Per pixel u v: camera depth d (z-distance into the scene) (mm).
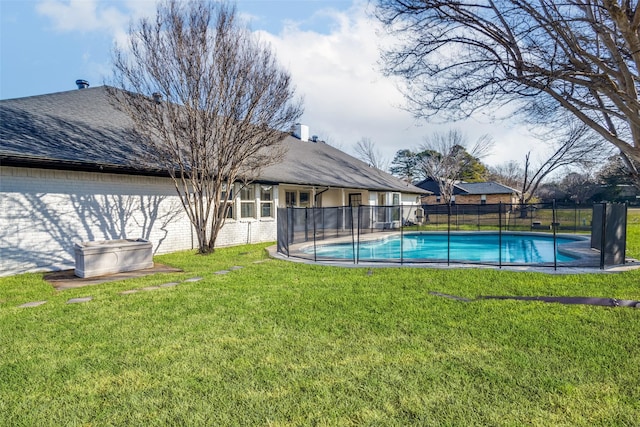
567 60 5340
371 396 2584
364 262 8328
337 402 2525
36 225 8195
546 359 3100
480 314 4309
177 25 9273
